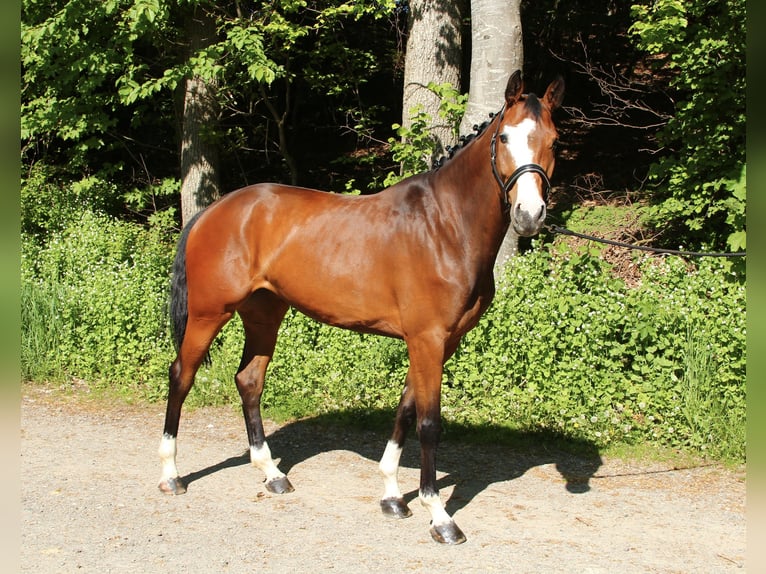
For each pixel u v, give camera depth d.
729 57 6.31
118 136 10.48
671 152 9.38
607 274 6.05
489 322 5.79
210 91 9.04
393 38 10.93
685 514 4.07
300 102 10.77
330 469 4.78
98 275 7.25
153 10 6.88
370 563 3.38
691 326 5.32
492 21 6.40
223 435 5.50
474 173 3.58
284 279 4.11
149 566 3.30
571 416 5.33
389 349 6.09
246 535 3.69
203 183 9.17
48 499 4.11
